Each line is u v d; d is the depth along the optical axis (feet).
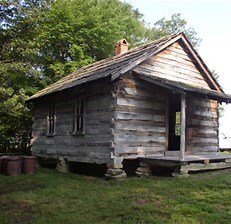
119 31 98.12
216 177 32.78
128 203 24.32
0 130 76.23
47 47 89.66
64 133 47.96
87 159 41.52
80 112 44.34
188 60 48.88
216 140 50.42
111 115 37.55
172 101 50.65
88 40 91.76
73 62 84.74
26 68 51.11
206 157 39.63
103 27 90.38
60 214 22.35
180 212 21.47
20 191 31.27
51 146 51.57
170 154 42.37
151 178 34.78
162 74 44.24
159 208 22.49
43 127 55.21
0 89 52.16
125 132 38.09
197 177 33.30
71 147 45.68
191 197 25.21
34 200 27.09
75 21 87.86
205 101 49.32
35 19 48.44
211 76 51.03
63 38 86.12
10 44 46.55
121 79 38.47
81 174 44.19
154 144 41.01
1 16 43.70
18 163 43.19
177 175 34.47
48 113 53.93
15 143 82.02
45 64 88.74
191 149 45.98
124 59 43.80
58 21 87.51
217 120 51.03
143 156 39.45
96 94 40.96
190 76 48.73
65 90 45.42
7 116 73.97
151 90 41.63
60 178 39.42
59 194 29.12
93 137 40.68
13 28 45.55
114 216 21.36
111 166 36.91
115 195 27.48
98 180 36.73
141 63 41.65
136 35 110.73
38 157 55.72
